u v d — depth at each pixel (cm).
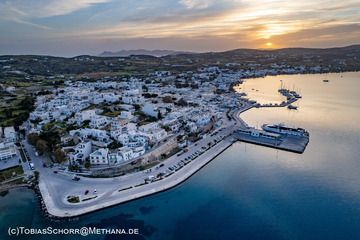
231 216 10350
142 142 15275
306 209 10612
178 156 15225
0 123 19938
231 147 17212
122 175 13000
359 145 16962
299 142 17450
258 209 10725
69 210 10525
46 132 17012
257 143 17588
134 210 10750
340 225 9669
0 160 14638
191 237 9281
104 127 17788
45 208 10656
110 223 9969
